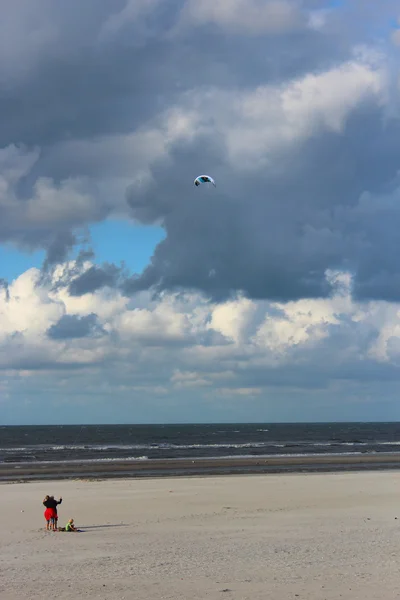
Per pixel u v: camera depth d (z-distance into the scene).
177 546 21.41
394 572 17.20
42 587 15.91
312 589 15.45
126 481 45.12
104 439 161.25
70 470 57.31
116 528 25.80
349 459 69.31
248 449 96.38
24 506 32.69
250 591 15.36
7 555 20.14
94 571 17.66
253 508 31.36
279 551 20.27
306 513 29.50
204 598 14.74
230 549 20.70
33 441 150.12
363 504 32.50
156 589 15.62
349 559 18.89
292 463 63.91
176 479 46.22
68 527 25.25
